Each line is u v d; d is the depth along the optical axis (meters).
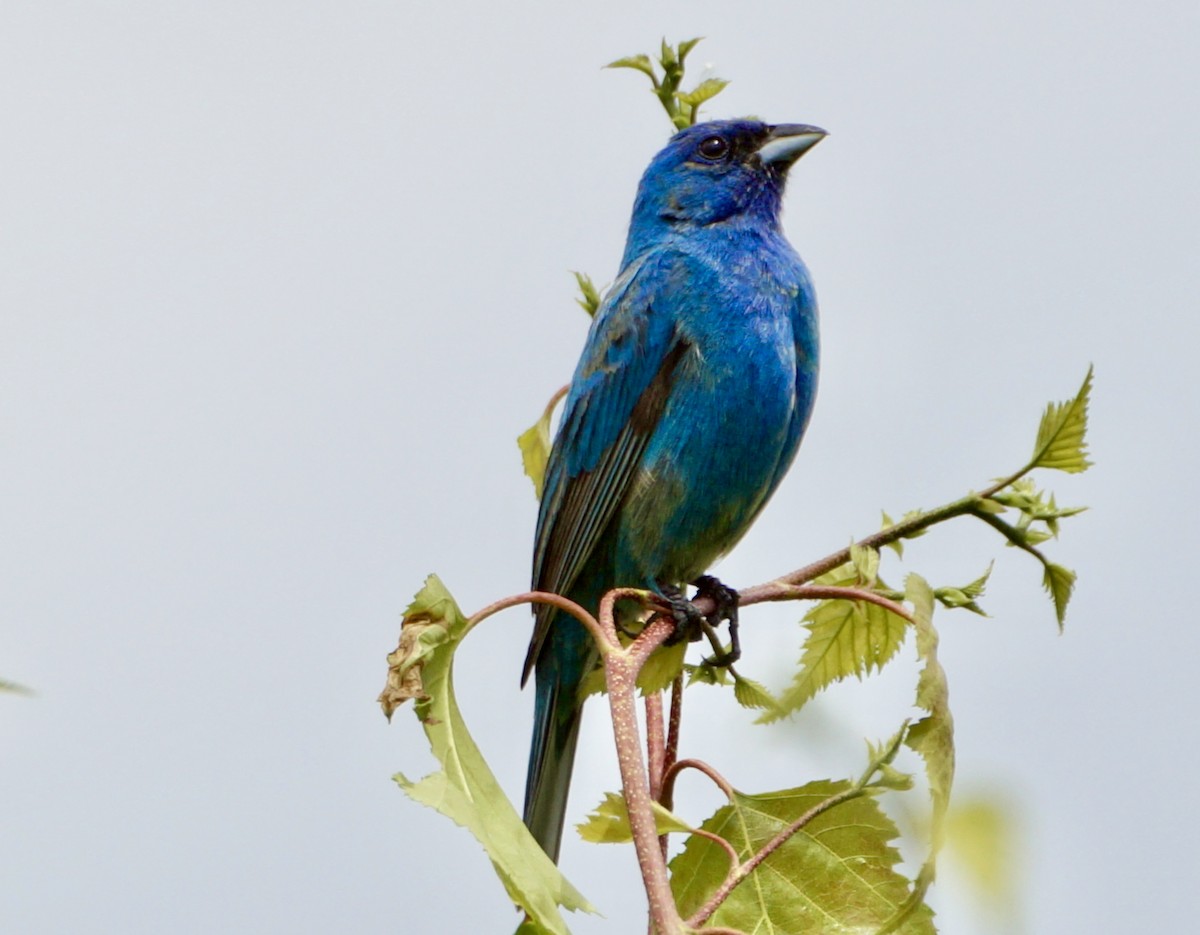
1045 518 7.25
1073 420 7.22
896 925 5.64
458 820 5.65
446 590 6.18
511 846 5.73
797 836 7.32
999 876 5.07
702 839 7.36
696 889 7.32
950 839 5.12
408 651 6.01
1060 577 7.28
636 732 6.02
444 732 5.99
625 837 7.14
